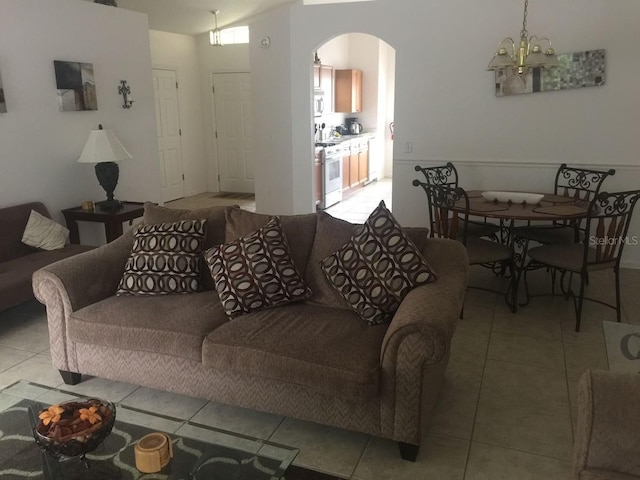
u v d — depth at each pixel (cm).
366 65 963
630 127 452
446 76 500
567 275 447
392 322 216
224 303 258
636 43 435
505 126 491
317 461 221
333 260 266
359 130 953
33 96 412
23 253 388
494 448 228
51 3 420
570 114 467
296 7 556
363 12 524
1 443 180
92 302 277
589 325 348
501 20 472
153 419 187
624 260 473
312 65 577
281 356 217
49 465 169
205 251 295
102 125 482
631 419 141
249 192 864
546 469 214
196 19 720
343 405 221
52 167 436
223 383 239
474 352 314
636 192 330
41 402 199
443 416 251
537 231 414
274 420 250
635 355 307
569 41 455
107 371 263
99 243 500
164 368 249
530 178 493
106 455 171
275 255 270
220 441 176
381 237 257
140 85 526
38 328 354
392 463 219
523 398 265
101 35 473
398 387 210
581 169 453
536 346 320
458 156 513
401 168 536
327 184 743
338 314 255
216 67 824
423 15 496
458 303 229
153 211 318
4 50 386
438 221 396
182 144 816
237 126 843
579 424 150
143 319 250
